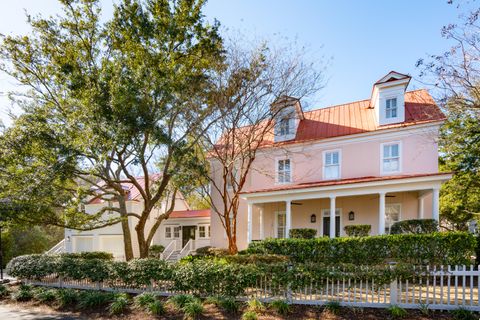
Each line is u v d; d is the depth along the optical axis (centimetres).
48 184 1208
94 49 1437
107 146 1154
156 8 1302
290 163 1908
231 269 968
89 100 1176
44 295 1117
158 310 902
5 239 2520
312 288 890
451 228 2427
